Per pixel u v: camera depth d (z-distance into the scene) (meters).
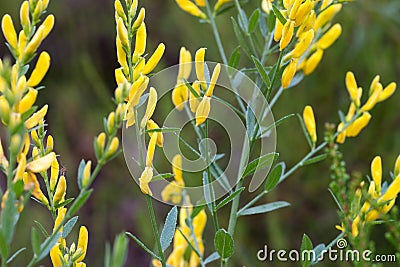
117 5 0.36
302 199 0.81
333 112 0.79
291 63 0.39
